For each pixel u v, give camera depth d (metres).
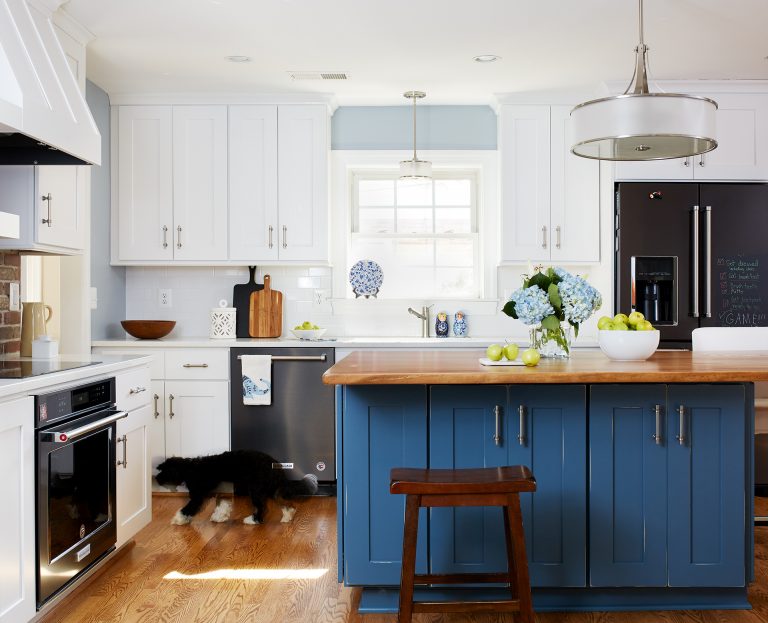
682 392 2.66
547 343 3.06
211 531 3.69
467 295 5.29
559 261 4.82
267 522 3.85
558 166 4.83
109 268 4.83
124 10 3.46
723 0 3.36
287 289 5.13
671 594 2.73
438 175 5.29
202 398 4.52
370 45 3.93
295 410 4.49
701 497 2.66
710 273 4.57
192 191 4.79
